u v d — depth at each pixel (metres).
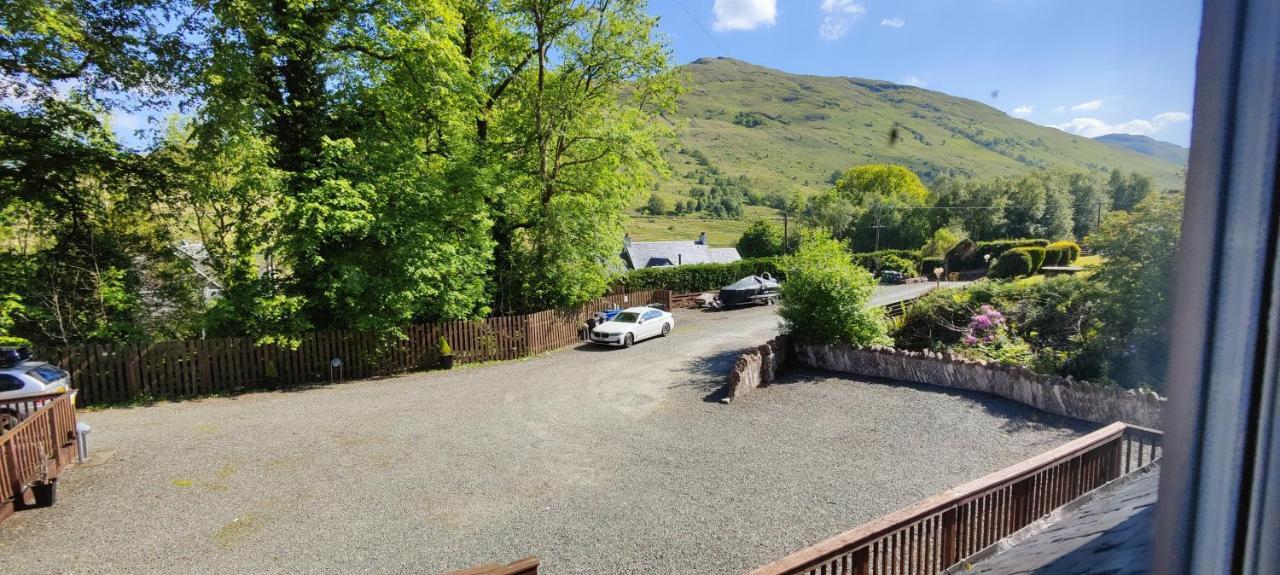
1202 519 0.81
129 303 15.48
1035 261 30.53
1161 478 0.90
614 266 24.72
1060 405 11.16
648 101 23.27
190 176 15.94
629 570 6.52
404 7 17.42
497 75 22.83
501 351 19.62
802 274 16.72
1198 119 0.75
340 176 16.50
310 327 15.78
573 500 8.26
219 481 8.95
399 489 8.67
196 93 14.68
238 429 11.55
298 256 15.93
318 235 15.59
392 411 12.91
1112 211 10.95
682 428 11.38
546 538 7.22
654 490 8.54
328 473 9.28
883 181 54.09
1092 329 12.58
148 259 16.30
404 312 16.97
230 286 15.93
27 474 7.95
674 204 100.25
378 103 18.14
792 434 10.86
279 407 13.34
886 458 9.55
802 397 13.34
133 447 10.48
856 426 11.18
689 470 9.27
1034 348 14.30
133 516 7.81
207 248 16.22
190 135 15.62
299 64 16.95
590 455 10.01
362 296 16.69
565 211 22.45
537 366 18.17
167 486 8.77
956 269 42.97
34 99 14.59
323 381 16.22
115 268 15.61
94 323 15.26
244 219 15.65
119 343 14.41
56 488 8.23
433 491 8.59
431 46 17.12
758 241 57.84
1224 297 0.75
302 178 16.27
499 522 7.64
